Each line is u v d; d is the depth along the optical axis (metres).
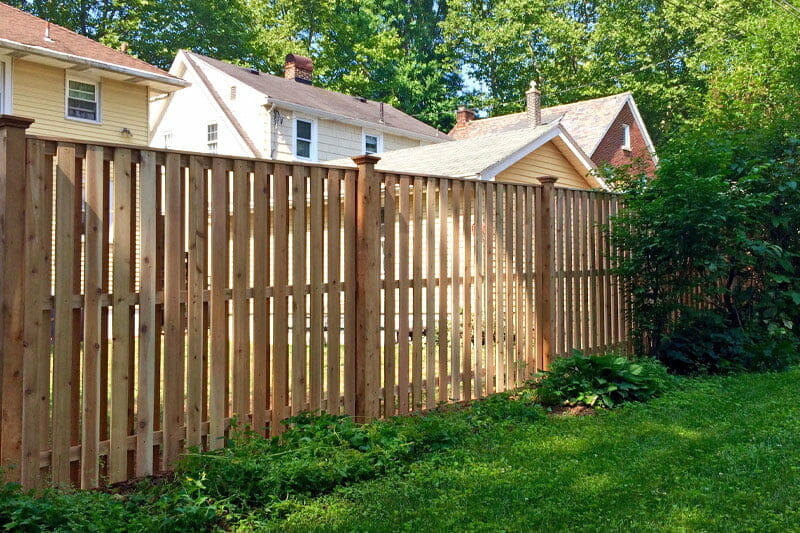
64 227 3.48
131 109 14.66
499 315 6.01
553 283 6.54
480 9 34.12
